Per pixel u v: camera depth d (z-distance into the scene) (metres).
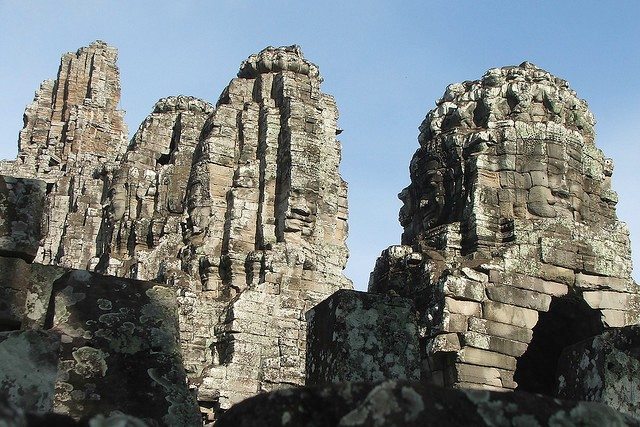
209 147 31.83
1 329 9.63
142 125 38.94
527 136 19.22
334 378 11.55
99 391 9.50
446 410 4.51
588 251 18.17
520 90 19.80
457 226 18.78
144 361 9.92
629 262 18.55
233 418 4.61
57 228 45.72
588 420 4.71
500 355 16.47
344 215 30.92
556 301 18.23
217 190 31.34
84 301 10.07
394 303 12.22
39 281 10.38
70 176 48.44
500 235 18.28
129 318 10.14
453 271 17.06
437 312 16.67
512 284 17.28
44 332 8.49
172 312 10.50
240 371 25.34
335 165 31.59
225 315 26.77
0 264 9.80
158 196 34.78
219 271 29.27
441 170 19.95
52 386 8.27
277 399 4.59
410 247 19.20
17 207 9.96
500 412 4.58
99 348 9.77
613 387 9.55
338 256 29.50
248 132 32.09
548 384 18.94
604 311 17.86
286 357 25.86
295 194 29.28
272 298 27.09
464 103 20.39
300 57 33.25
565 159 19.17
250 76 33.97
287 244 28.56
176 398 9.80
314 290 28.25
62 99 64.56
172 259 30.16
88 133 61.28
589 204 19.28
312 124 30.94
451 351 16.20
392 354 11.79
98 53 65.25
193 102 38.69
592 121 20.59
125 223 35.00
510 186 18.84
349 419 4.46
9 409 3.87
